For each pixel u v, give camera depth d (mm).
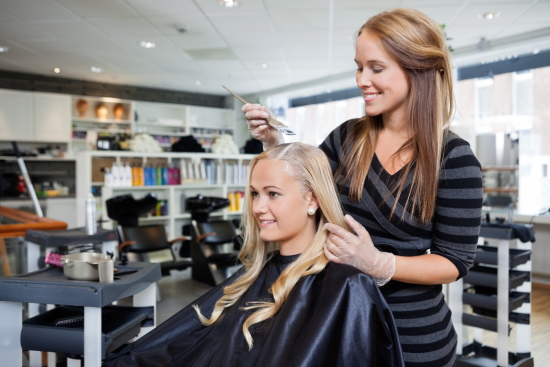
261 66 6910
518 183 5133
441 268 942
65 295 1348
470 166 959
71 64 6859
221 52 6125
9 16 4707
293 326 882
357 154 1093
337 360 838
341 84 7676
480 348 2934
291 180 1000
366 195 1049
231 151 5938
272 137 1191
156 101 8922
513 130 5562
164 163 5449
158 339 1098
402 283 1018
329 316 852
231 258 4418
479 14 4523
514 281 2686
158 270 1658
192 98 9359
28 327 1412
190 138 5652
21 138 7234
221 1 4305
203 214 4848
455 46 5609
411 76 965
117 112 8242
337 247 924
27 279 1438
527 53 5418
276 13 4629
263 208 1013
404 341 1014
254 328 958
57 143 7785
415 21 944
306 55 6277
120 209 4230
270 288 1022
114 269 1588
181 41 5617
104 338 1339
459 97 6043
